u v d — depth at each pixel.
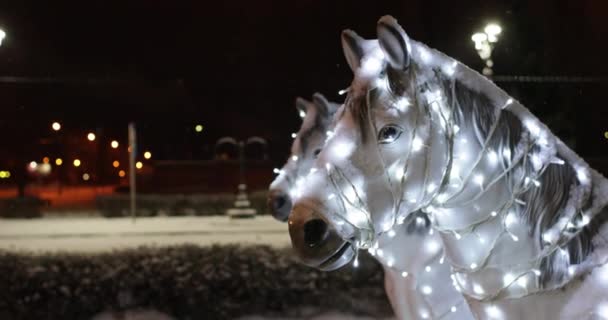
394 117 2.18
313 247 2.20
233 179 23.17
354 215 2.21
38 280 7.10
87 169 35.28
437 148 2.21
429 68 2.24
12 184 33.72
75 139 33.69
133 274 7.27
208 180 23.17
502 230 2.23
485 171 2.24
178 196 19.86
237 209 17.02
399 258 3.34
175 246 8.05
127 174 34.72
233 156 27.03
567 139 9.73
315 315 7.03
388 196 2.20
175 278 7.17
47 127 28.88
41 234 14.14
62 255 7.68
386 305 6.93
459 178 2.26
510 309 2.24
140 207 19.14
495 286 2.25
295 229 2.21
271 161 23.62
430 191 2.23
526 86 9.64
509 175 2.23
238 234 13.51
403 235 3.30
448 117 2.22
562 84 9.66
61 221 17.61
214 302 7.09
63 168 34.59
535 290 2.20
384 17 2.16
